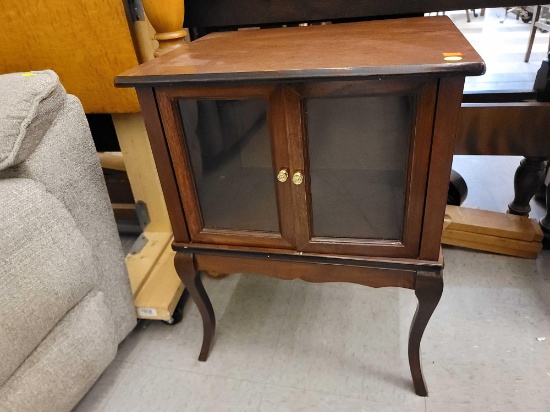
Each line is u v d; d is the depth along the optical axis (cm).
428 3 93
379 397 86
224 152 70
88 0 90
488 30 324
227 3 99
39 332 70
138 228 140
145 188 121
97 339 82
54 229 72
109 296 90
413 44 64
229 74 59
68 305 76
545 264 117
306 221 71
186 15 101
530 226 118
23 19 94
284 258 77
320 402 86
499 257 121
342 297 112
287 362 95
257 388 90
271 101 61
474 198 147
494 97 111
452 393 85
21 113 69
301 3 96
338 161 66
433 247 68
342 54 62
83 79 100
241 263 81
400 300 110
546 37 285
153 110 67
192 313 112
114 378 95
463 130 109
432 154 60
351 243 72
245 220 76
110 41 94
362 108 60
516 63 224
